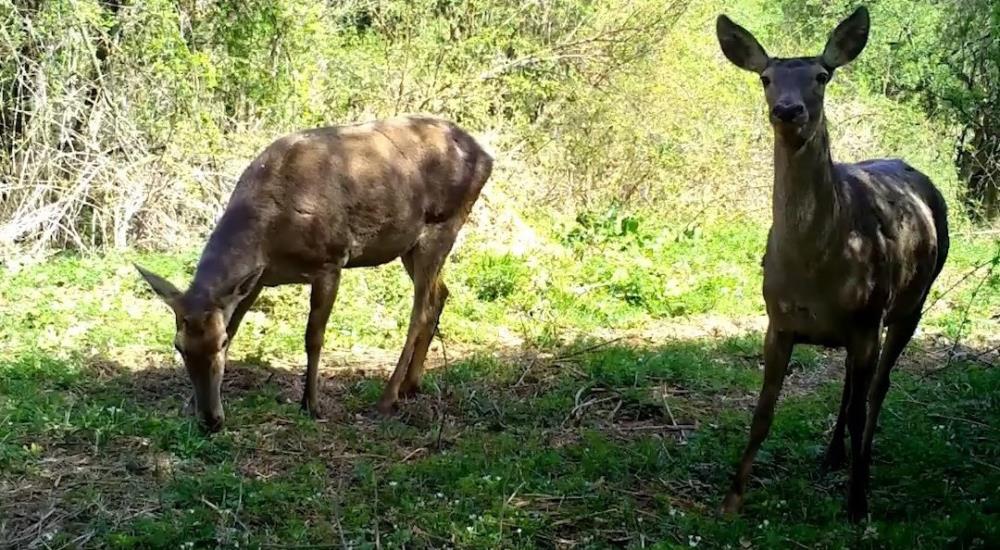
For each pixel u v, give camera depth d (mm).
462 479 5555
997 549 4852
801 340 5184
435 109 13797
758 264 11797
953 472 5879
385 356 8172
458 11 14320
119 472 5645
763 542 4934
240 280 6297
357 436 6344
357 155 6750
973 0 15141
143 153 12047
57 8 11344
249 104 13133
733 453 6070
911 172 5879
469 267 10195
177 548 4832
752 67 5016
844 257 4863
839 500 5492
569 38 15172
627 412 6977
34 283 9516
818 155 4719
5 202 11602
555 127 15250
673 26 15484
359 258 6914
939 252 5887
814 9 22453
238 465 5840
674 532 5113
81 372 7180
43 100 11547
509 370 7652
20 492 5359
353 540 4918
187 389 7105
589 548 4918
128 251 11219
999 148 16469
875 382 5801
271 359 7895
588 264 10789
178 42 11734
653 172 15203
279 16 12734
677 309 9891
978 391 7355
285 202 6480
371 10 14406
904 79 18484
